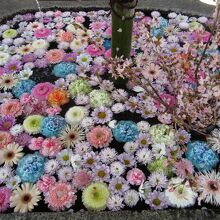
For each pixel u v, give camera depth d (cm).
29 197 91
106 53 128
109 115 108
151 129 104
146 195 90
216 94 80
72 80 119
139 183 93
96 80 115
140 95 112
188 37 130
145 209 89
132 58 122
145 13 143
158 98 100
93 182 94
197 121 97
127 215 82
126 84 116
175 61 96
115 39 105
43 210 90
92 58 127
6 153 100
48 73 123
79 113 108
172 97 109
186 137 102
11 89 118
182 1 146
